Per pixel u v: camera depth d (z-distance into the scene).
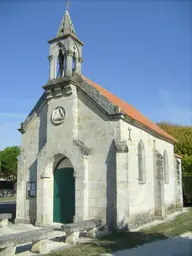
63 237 13.17
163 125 44.19
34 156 18.47
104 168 15.18
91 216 15.12
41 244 10.95
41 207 16.58
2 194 50.34
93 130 15.88
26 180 18.48
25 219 17.83
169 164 24.41
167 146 24.31
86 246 11.30
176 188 25.52
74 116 16.27
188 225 16.39
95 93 16.03
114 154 14.98
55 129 16.80
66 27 17.52
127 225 14.20
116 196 14.48
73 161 15.71
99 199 15.06
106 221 14.70
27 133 19.06
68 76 16.38
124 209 14.20
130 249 10.91
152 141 20.39
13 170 53.06
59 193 17.12
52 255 10.09
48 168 17.00
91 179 15.46
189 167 31.38
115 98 21.55
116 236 13.04
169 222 17.78
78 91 16.75
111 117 15.33
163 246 11.48
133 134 16.89
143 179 17.94
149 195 18.81
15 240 9.82
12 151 54.44
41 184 16.81
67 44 17.03
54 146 16.61
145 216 17.67
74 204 16.44
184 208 27.16
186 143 36.28
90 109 16.16
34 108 19.03
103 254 10.14
